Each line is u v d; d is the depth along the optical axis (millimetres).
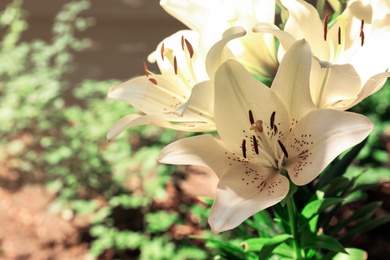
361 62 790
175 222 2088
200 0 816
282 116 754
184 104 725
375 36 801
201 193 2352
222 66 737
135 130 2199
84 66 3904
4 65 2559
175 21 4789
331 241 879
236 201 728
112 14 4902
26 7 4949
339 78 747
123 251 2125
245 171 755
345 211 2137
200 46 780
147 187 2053
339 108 771
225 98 744
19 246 2252
